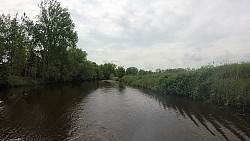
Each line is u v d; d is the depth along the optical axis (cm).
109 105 2075
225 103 1672
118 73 9369
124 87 4606
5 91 3144
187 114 1525
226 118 1317
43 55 5044
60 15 4844
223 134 1042
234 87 1570
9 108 1870
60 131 1210
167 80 2817
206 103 1880
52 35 4788
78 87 4512
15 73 3975
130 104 2123
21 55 3819
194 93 2120
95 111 1778
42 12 4712
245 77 1664
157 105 2005
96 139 1070
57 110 1817
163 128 1234
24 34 4238
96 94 3078
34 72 4709
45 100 2394
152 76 4203
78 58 7406
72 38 5000
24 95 2770
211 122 1261
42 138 1088
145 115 1595
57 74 5341
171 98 2422
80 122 1415
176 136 1083
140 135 1122
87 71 7819
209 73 2028
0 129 1242
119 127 1284
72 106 2019
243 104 1485
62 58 5391
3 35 3619
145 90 3638
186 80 2383
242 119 1273
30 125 1336
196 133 1102
